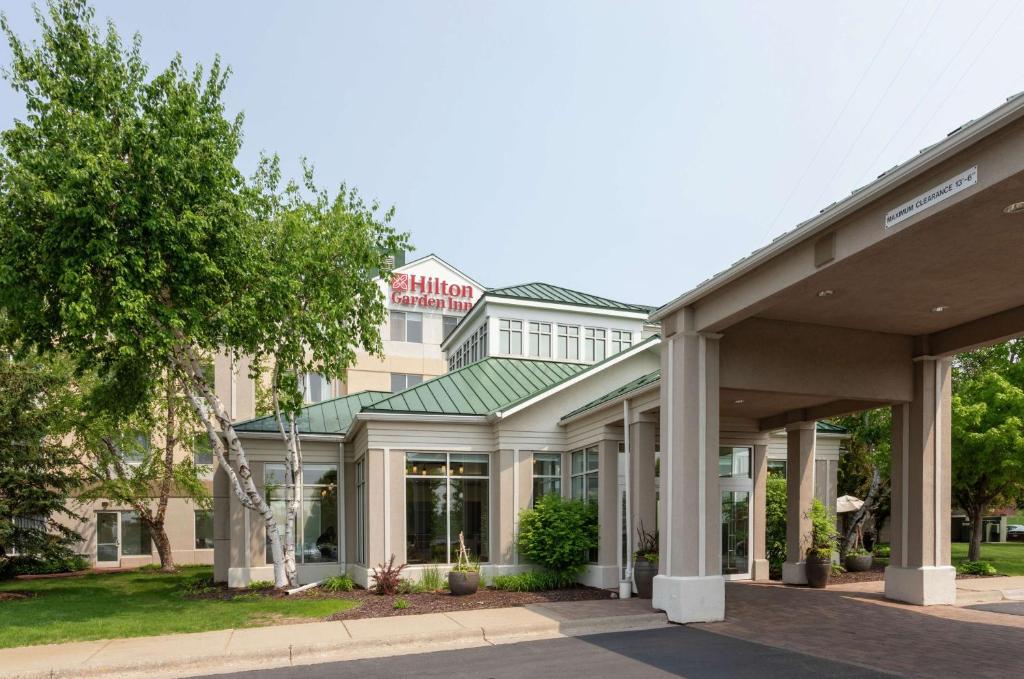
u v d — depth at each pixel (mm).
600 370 17578
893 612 11742
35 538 17812
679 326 11836
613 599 13242
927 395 12945
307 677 8312
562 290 24422
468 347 24484
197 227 12328
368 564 15664
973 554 20609
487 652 9398
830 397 12719
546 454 17266
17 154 12664
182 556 28500
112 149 12336
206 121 13625
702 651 9055
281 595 14562
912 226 7441
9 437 17125
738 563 17109
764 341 12148
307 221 15062
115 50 13648
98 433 22016
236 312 13250
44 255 12094
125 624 11141
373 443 16016
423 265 39656
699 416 11594
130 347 12492
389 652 9609
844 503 21125
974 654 8672
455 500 16594
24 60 13008
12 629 10766
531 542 15656
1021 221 7707
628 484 14195
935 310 11398
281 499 17547
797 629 10391
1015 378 20016
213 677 8508
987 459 18344
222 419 15156
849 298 10773
